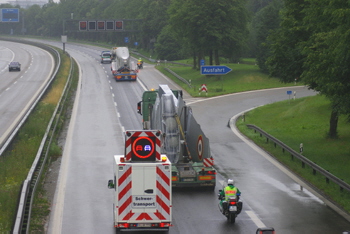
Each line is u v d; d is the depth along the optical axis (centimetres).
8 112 6088
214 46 10538
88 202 2719
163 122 3123
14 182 2973
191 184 2927
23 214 2256
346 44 2708
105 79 9681
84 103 6819
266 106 6762
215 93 8194
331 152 3962
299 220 2409
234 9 10112
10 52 16900
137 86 8694
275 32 4591
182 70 12444
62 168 3500
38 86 8806
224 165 3634
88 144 4341
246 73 10525
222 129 5225
